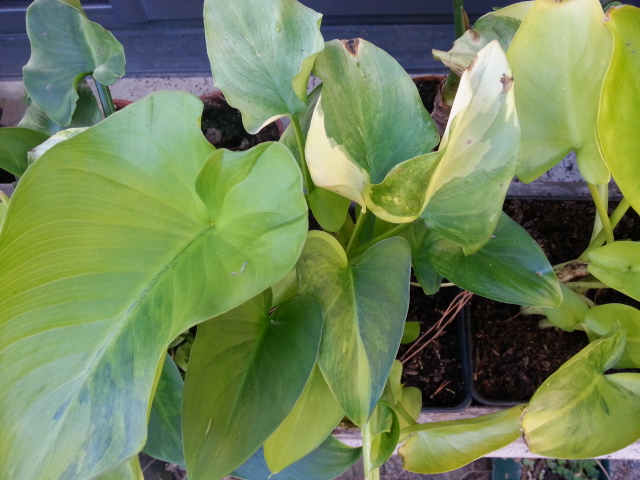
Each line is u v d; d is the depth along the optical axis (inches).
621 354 18.6
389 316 15.8
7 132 21.1
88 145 13.1
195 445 14.8
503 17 21.9
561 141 18.7
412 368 26.1
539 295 17.6
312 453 20.2
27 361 12.9
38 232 12.7
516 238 18.5
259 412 15.0
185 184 14.5
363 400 15.3
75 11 21.6
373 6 38.8
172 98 13.7
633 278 18.3
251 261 13.4
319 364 15.7
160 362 12.8
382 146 17.2
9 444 12.6
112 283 13.8
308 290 16.6
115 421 12.8
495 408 25.0
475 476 35.8
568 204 28.1
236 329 16.5
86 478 12.5
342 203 18.6
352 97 16.7
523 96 18.1
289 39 16.8
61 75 22.2
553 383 16.7
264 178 13.5
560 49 16.8
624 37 14.3
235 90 17.3
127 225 14.1
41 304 13.1
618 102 14.5
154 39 41.6
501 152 15.3
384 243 17.2
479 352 26.1
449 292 27.3
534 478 34.6
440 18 39.3
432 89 33.0
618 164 15.2
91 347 13.4
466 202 16.2
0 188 28.9
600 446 17.1
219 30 17.0
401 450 20.0
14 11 40.8
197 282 13.7
